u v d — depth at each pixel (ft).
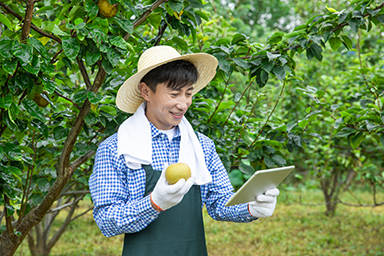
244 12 37.88
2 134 7.23
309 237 21.50
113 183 5.53
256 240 21.49
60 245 20.54
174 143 5.91
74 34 6.31
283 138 10.24
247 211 5.57
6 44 5.57
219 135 10.16
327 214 25.73
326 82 17.67
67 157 7.32
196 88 6.77
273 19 45.27
